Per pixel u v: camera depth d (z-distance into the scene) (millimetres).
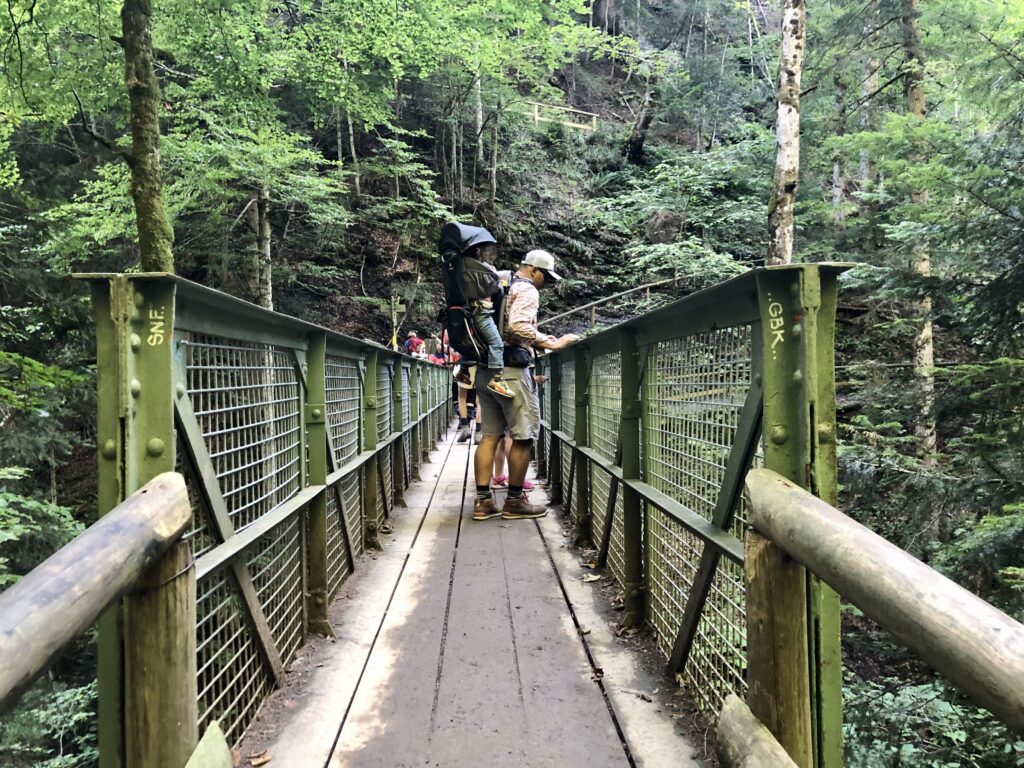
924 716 3406
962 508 4863
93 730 4000
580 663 2229
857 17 9547
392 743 1758
